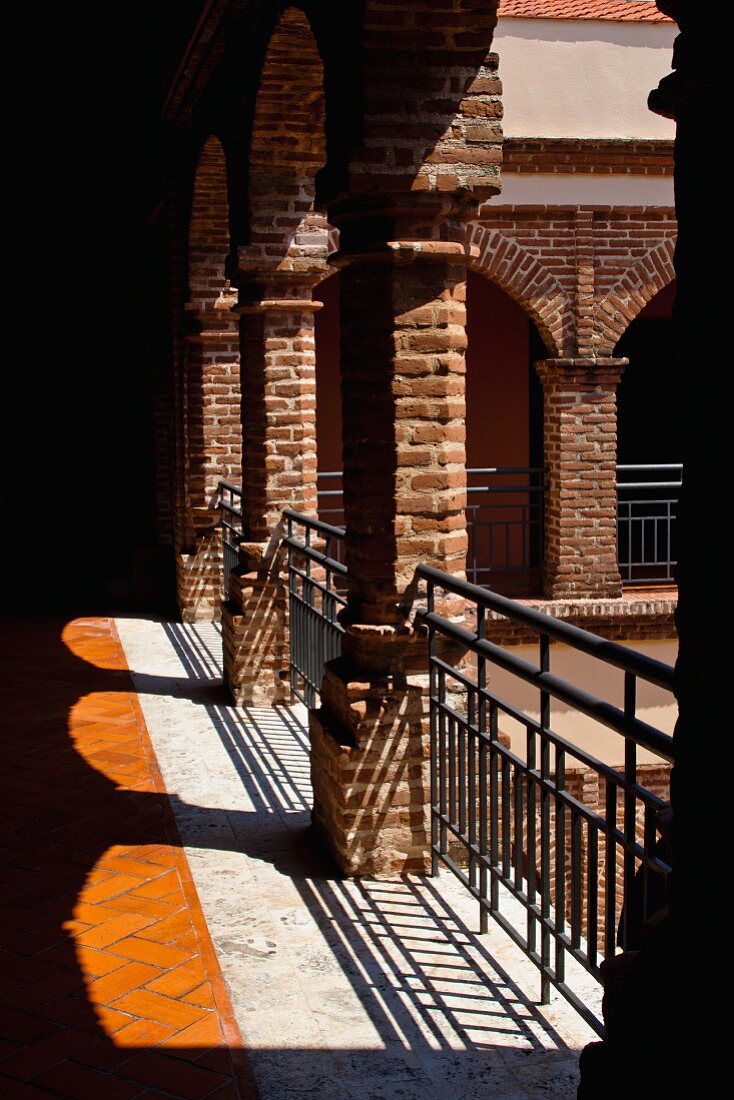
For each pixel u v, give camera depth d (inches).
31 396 604.7
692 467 90.6
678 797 93.3
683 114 88.4
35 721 297.3
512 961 162.9
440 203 184.1
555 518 459.5
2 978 160.6
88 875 196.7
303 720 295.7
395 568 192.2
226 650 326.0
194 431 421.1
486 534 575.8
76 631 420.8
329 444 570.9
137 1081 135.0
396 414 189.3
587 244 453.1
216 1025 146.7
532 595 471.2
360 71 177.8
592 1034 143.0
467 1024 145.9
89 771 254.4
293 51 244.8
